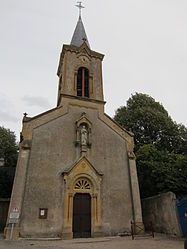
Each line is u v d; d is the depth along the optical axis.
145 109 34.75
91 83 22.92
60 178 17.12
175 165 21.09
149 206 20.22
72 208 16.44
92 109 21.08
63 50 23.80
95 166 18.58
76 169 17.55
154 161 22.89
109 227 16.83
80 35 27.14
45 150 17.64
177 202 16.62
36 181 16.38
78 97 21.08
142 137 33.12
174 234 16.42
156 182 21.62
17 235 14.40
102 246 12.16
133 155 20.09
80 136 19.33
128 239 14.91
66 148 18.41
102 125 20.66
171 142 32.62
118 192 18.28
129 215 17.73
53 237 15.12
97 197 17.36
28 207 15.45
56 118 19.34
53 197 16.28
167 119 34.25
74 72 22.64
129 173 19.38
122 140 20.77
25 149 17.03
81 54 23.89
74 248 11.48
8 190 26.97
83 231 16.38
